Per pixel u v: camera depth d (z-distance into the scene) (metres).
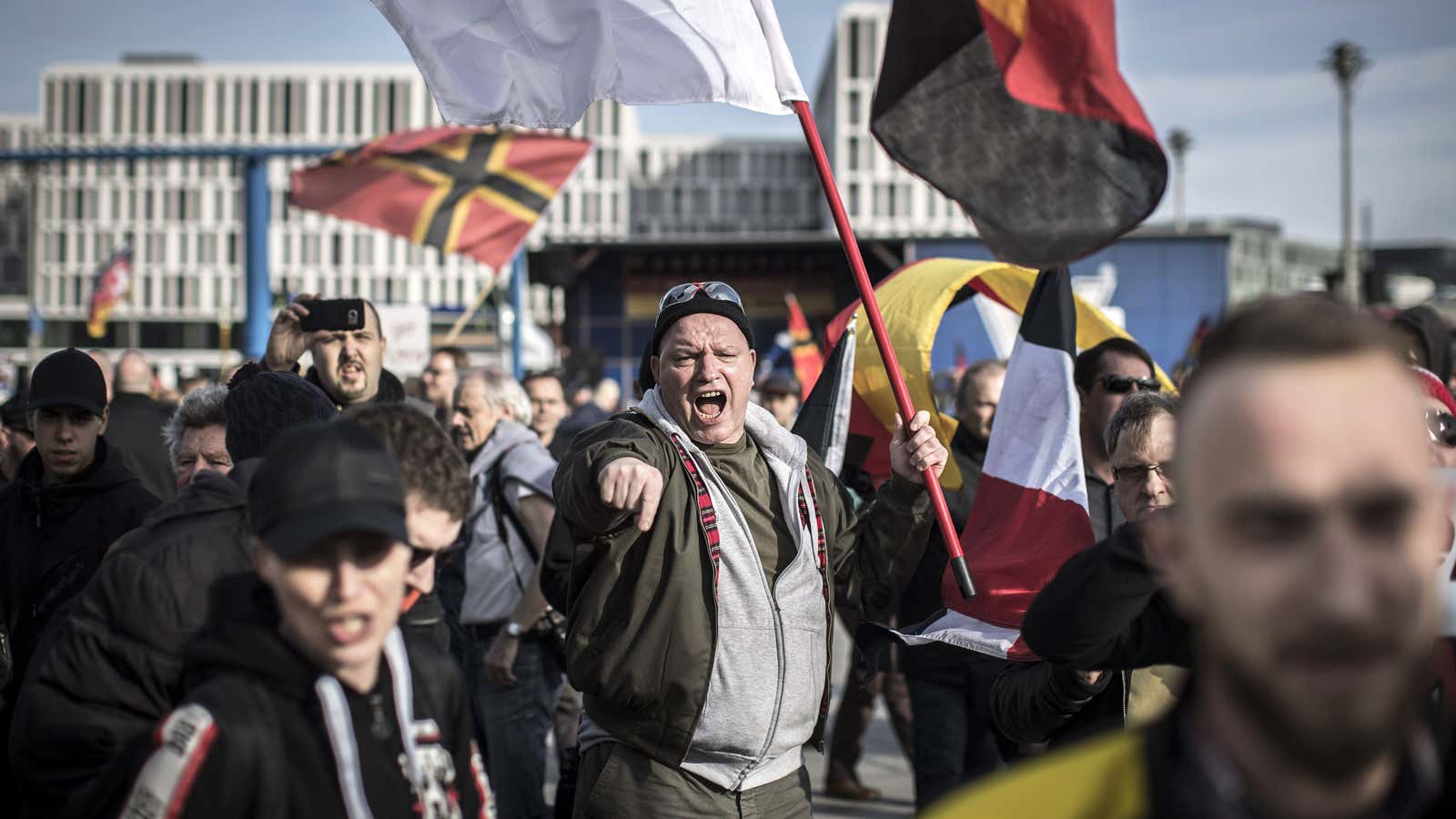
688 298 3.20
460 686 2.05
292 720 1.74
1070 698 2.60
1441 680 1.82
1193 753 1.10
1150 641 2.09
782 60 3.27
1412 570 0.94
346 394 4.32
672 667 2.92
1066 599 2.05
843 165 87.31
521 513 4.97
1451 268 77.00
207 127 94.94
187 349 91.25
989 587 3.41
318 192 10.59
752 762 2.98
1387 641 0.94
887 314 4.46
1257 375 0.98
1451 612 1.85
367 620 1.74
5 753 3.30
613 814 2.98
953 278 4.46
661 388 3.22
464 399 5.23
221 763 1.67
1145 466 2.77
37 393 3.57
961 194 3.03
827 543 3.22
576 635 2.98
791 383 7.93
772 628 3.02
